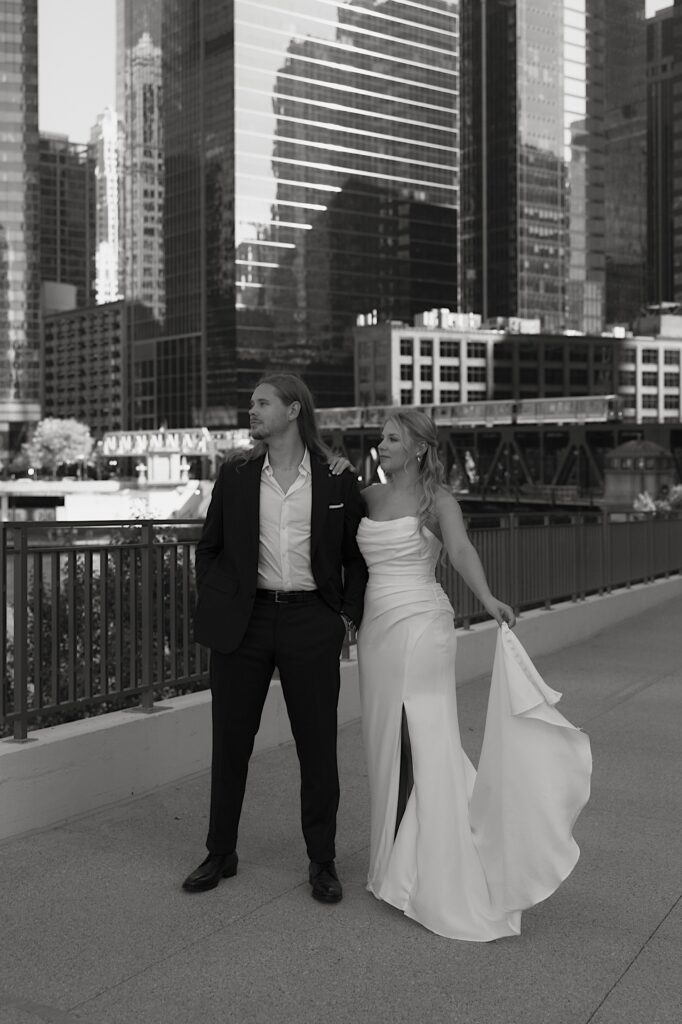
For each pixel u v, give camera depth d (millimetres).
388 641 4098
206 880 4133
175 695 7152
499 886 3775
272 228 176125
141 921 3807
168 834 4836
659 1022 3072
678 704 8141
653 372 187000
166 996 3209
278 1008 3139
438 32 194125
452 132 195000
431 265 192000
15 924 3768
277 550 4168
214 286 177250
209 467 155250
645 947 3623
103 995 3215
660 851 4676
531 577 11227
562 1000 3211
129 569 5699
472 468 118875
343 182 183125
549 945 3641
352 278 183625
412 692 4062
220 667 4227
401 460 4203
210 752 6059
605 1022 3070
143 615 5754
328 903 4020
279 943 3627
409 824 3949
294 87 179000
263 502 4176
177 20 185375
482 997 3227
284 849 4676
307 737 4180
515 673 3781
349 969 3420
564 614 11547
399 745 4062
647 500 82875
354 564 4277
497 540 10406
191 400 183000
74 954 3514
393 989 3275
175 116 186125
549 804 3732
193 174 182125
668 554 16969
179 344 186375
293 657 4156
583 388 182500
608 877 4340
